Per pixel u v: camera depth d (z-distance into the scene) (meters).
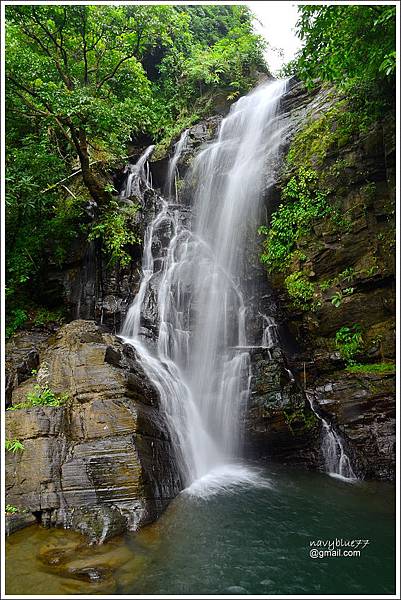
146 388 6.64
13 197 8.83
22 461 5.25
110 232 10.06
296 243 9.23
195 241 11.42
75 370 6.21
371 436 7.21
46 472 5.18
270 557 4.59
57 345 6.96
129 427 5.60
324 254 8.76
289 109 11.38
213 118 14.08
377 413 7.37
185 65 15.64
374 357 7.96
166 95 16.09
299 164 9.55
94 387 6.00
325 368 8.30
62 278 10.06
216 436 8.08
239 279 10.31
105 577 3.98
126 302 9.88
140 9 9.92
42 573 3.98
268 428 7.54
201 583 4.07
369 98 8.52
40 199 9.78
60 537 4.64
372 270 8.15
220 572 4.27
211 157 12.48
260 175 10.42
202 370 8.99
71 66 10.97
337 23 7.07
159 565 4.33
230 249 10.73
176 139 14.12
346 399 7.67
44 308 10.02
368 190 8.48
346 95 9.38
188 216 12.05
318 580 4.20
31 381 6.47
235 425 7.93
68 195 11.37
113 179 12.63
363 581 4.20
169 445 6.42
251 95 13.63
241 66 15.38
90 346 6.45
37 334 9.08
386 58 6.23
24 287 10.02
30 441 5.39
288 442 7.53
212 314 9.83
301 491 6.39
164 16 10.77
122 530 4.78
